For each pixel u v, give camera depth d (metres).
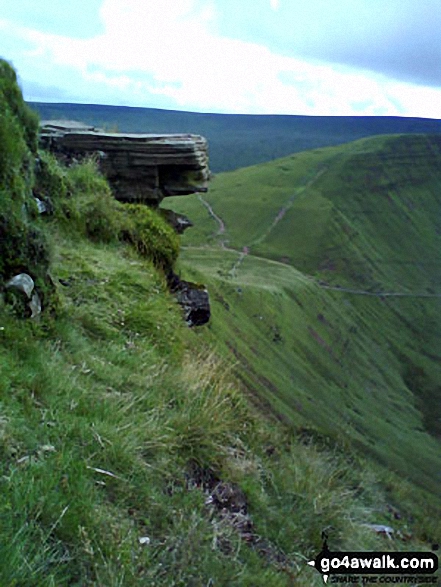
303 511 4.50
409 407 87.56
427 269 173.62
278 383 51.94
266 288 101.12
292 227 172.12
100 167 9.32
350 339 107.31
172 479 3.88
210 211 182.88
